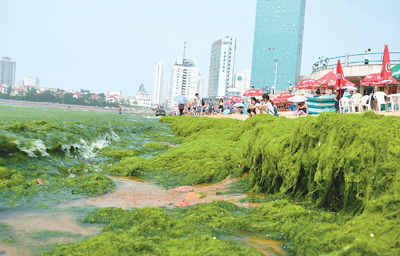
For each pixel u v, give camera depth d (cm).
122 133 1088
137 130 1270
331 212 294
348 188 289
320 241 208
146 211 271
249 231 256
